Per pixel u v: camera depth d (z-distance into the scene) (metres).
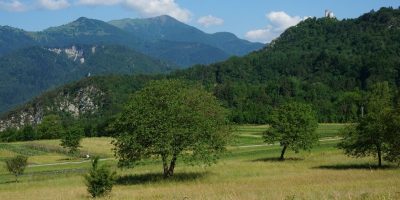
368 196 21.23
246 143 107.44
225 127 52.38
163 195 32.94
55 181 54.84
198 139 49.47
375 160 63.12
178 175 51.62
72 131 108.25
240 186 38.16
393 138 47.16
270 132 73.44
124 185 45.28
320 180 40.97
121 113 49.41
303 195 25.02
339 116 164.25
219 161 70.94
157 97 49.91
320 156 73.62
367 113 58.53
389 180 38.12
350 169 53.19
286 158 74.00
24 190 46.59
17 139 177.62
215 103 53.62
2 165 88.56
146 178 50.03
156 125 47.81
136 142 47.75
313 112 74.62
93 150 111.62
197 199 26.55
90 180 35.88
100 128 174.38
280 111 73.56
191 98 51.53
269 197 25.27
